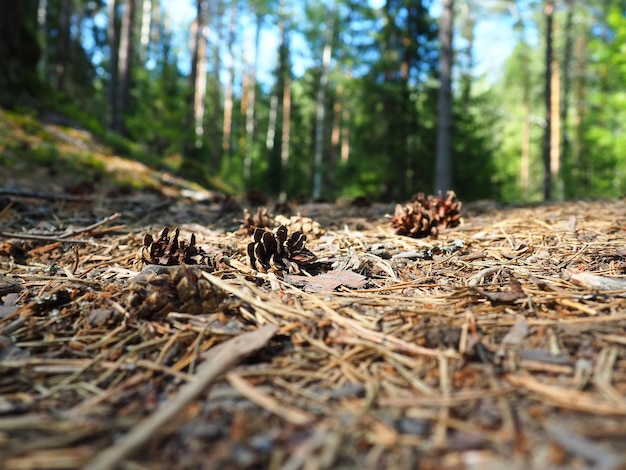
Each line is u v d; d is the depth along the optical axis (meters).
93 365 0.19
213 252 0.35
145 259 0.31
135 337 0.21
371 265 0.33
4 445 0.14
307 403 0.16
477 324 0.21
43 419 0.15
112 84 2.08
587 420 0.14
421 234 0.41
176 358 0.20
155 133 1.78
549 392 0.16
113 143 1.41
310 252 0.33
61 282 0.29
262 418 0.15
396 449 0.13
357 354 0.20
